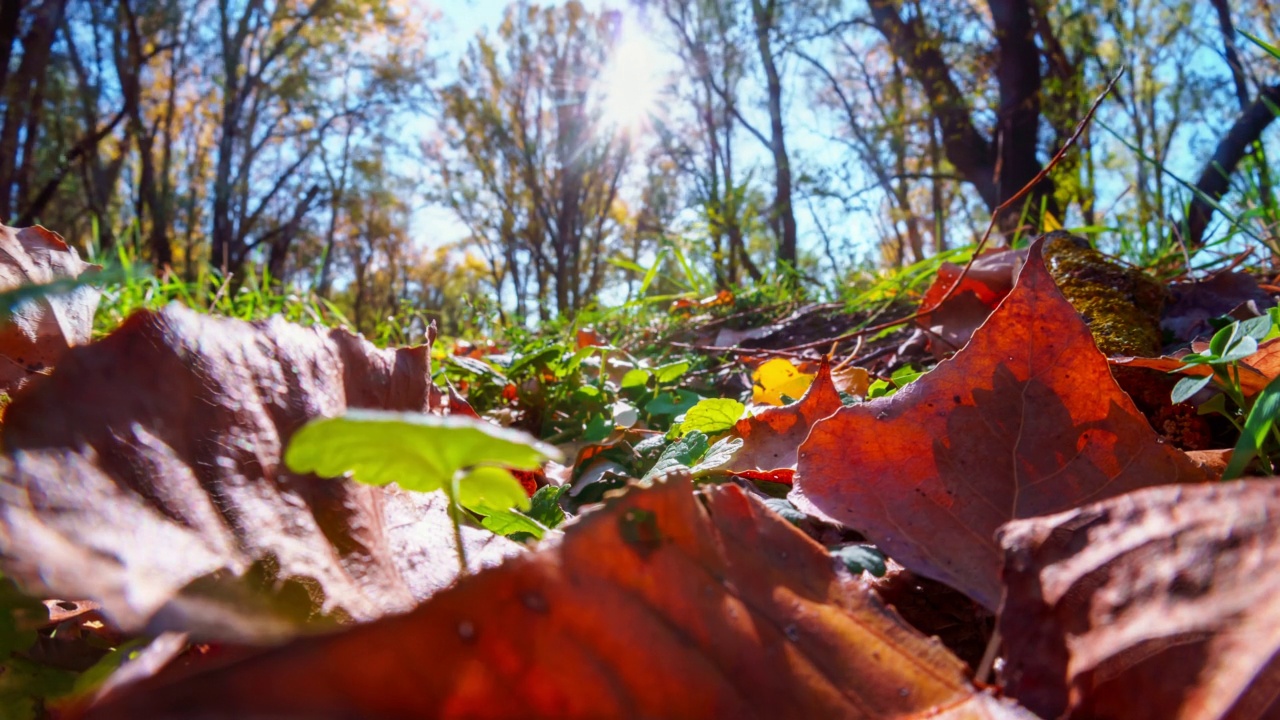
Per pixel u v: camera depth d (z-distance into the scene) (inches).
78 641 5.6
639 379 15.9
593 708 3.7
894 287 23.4
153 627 3.8
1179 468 6.4
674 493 4.7
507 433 4.0
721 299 31.0
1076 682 4.5
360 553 5.7
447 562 6.0
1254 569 4.3
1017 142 76.2
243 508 5.4
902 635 4.5
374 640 3.4
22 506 4.3
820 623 4.5
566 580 4.0
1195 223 27.4
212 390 5.9
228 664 3.2
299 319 26.7
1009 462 6.5
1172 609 4.4
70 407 5.1
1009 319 7.0
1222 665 4.1
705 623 4.2
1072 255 14.5
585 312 28.5
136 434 5.2
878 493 6.4
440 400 12.3
